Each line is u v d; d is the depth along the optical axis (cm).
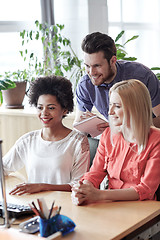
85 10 426
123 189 168
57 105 199
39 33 384
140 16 529
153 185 168
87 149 203
